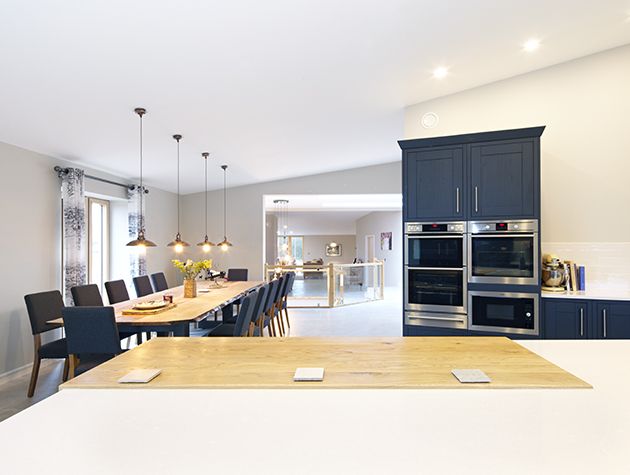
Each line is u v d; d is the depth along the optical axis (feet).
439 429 2.80
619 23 10.27
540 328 10.89
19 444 2.63
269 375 3.92
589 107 12.22
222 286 18.98
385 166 25.50
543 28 10.13
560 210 12.62
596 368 4.11
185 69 9.75
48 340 14.42
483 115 13.55
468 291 11.57
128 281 19.83
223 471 2.30
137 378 3.77
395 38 9.73
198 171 20.74
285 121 14.87
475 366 4.16
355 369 4.09
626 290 11.72
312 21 8.49
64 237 14.97
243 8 7.70
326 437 2.70
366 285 30.81
